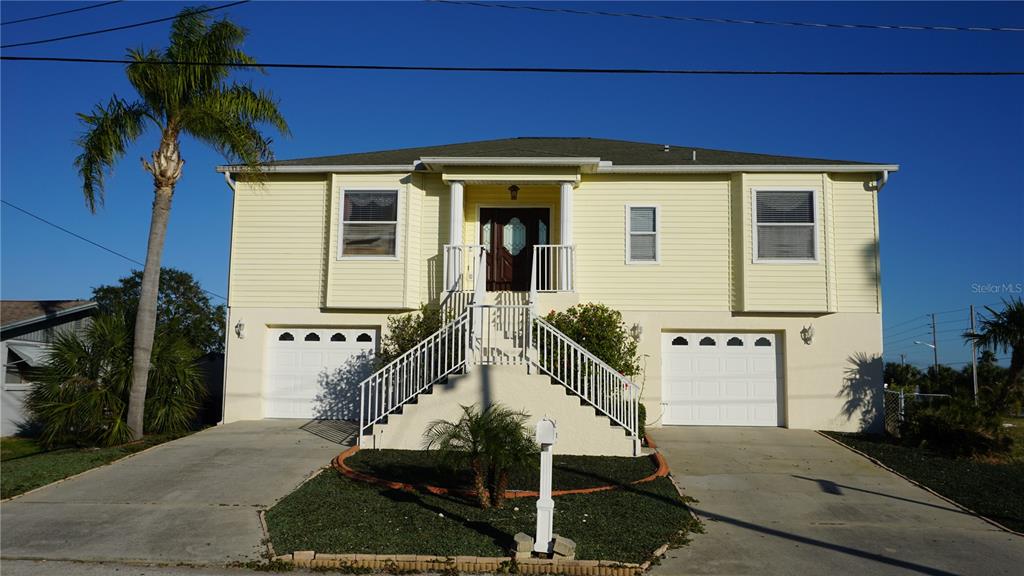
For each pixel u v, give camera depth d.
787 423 15.30
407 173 16.00
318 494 9.66
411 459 11.60
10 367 18.08
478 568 7.31
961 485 10.73
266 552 7.67
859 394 15.14
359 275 15.77
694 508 9.50
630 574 7.20
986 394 17.09
